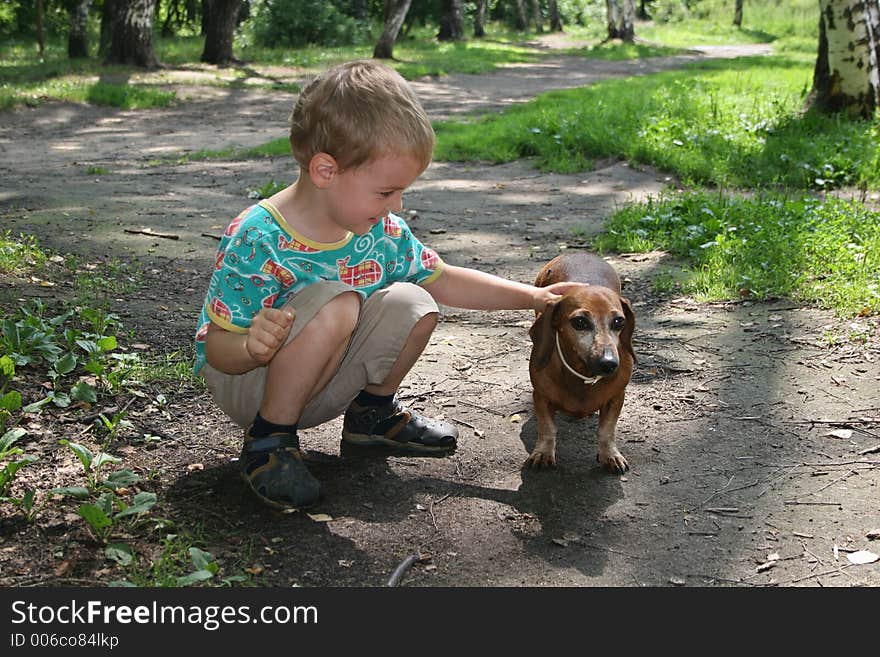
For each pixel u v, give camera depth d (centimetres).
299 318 296
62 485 316
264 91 2091
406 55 2911
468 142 1205
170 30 3669
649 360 462
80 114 1688
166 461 343
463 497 327
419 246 344
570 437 382
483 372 453
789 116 1173
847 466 350
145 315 507
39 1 2727
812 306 531
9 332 412
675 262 648
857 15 1171
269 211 301
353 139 269
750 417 396
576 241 723
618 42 3831
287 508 308
